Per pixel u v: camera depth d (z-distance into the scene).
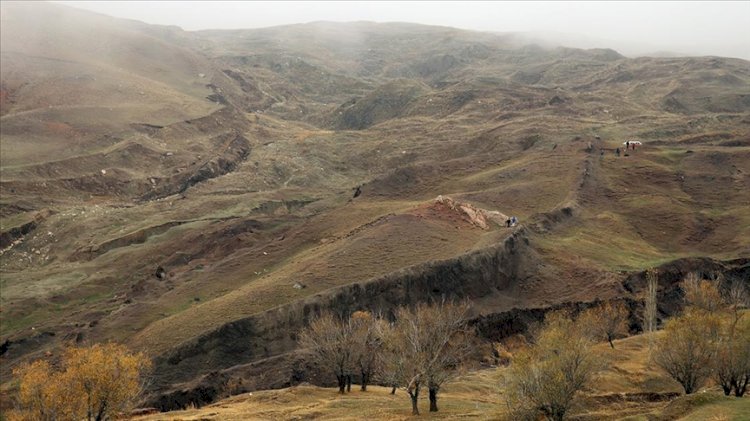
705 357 44.59
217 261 103.75
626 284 82.44
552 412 37.09
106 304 92.88
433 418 42.56
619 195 118.19
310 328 66.69
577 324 59.69
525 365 38.12
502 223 98.44
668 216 109.56
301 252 97.94
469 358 64.50
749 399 35.81
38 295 97.56
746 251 94.25
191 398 59.34
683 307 76.12
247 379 61.81
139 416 51.91
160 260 110.19
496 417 39.94
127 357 43.91
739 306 74.81
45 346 79.19
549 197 114.31
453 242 88.12
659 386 53.88
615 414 38.53
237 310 73.06
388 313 73.31
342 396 53.75
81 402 39.94
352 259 82.88
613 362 58.94
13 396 59.38
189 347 67.38
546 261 88.94
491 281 81.31
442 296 76.62
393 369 47.41
